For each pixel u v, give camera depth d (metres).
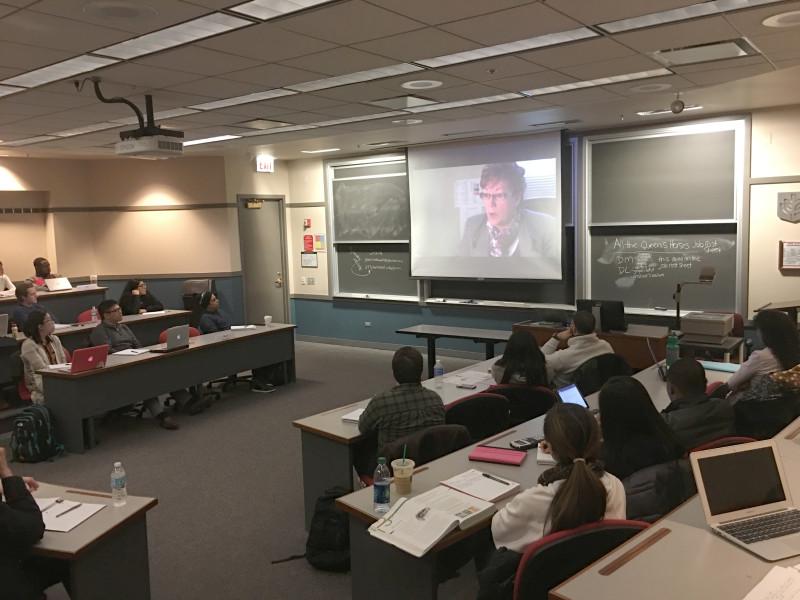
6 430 5.71
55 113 5.33
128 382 5.43
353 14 2.99
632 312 7.13
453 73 4.26
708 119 6.45
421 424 3.20
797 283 6.21
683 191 6.68
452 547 2.51
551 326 6.33
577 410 2.02
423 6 2.89
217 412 6.16
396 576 2.31
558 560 1.73
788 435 2.69
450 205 8.25
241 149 8.34
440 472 2.69
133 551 2.46
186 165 9.22
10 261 9.08
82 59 3.75
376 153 8.91
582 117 6.34
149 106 4.74
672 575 1.54
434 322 8.70
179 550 3.47
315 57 3.71
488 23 3.16
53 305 8.14
